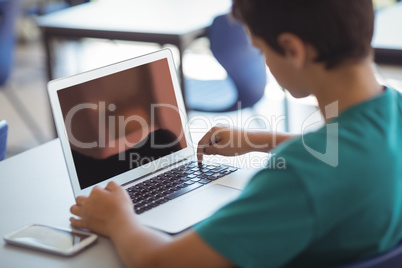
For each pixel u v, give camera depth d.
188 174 1.40
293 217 0.85
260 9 0.91
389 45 2.26
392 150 0.92
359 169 0.88
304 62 0.92
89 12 3.38
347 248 0.91
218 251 0.88
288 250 0.87
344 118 0.92
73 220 1.17
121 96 1.34
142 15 3.21
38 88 4.54
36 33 5.69
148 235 1.00
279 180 0.87
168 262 0.91
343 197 0.86
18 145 3.58
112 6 3.49
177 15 3.15
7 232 1.17
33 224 1.18
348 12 0.88
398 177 0.94
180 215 1.19
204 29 2.93
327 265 0.93
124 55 5.00
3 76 3.63
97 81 1.30
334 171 0.86
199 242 0.89
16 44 5.59
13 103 4.25
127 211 1.10
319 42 0.89
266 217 0.87
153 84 1.41
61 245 1.09
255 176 0.92
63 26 3.13
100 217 1.12
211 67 3.35
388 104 0.95
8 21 3.51
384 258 0.89
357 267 0.87
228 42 2.78
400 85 2.26
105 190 1.16
